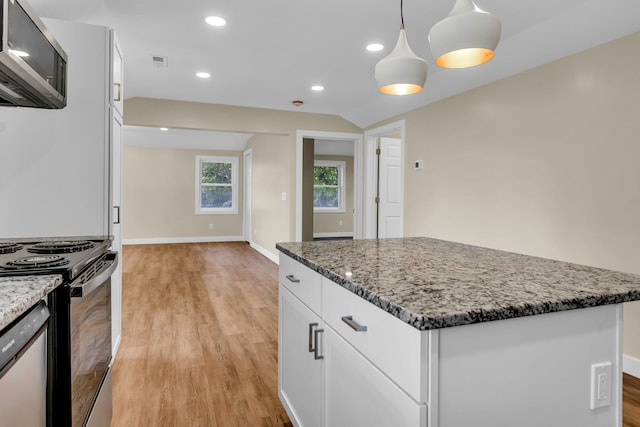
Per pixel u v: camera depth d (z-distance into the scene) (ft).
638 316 7.78
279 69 11.69
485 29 4.09
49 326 3.61
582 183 8.63
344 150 31.99
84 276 4.20
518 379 3.21
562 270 4.45
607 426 3.61
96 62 7.36
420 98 13.57
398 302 3.13
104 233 7.38
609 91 8.08
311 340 4.85
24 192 7.04
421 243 6.93
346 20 8.48
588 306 3.34
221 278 16.79
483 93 11.34
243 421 6.38
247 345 9.50
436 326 2.81
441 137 13.08
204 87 13.62
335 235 33.71
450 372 2.96
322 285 4.72
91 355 4.64
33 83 4.81
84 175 7.28
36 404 3.23
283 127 17.12
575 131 8.77
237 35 9.27
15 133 7.02
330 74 12.17
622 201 7.88
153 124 15.15
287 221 18.19
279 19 8.44
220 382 7.66
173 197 28.25
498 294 3.40
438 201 13.24
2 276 3.69
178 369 8.18
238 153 29.66
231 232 29.78
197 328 10.63
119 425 6.21
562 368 3.38
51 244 5.72
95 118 7.33
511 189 10.43
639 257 7.61
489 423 3.11
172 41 9.60
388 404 3.28
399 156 18.60
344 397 4.16
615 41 7.95
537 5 7.72
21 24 4.26
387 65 4.96
